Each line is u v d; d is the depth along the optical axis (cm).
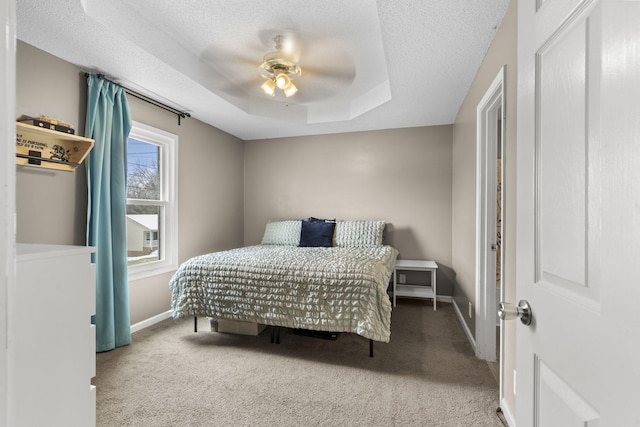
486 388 188
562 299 61
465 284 288
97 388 187
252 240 464
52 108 217
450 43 198
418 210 398
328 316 222
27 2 163
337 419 160
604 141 49
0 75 40
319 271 231
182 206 339
